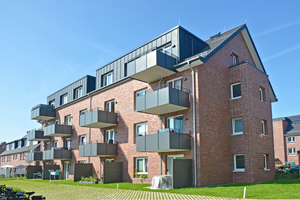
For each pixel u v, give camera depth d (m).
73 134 26.80
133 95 19.84
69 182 21.70
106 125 21.55
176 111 16.30
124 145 20.05
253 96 17.03
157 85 17.72
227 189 12.51
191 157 14.91
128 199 11.41
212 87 16.17
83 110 25.86
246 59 20.23
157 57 15.29
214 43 18.30
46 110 29.86
